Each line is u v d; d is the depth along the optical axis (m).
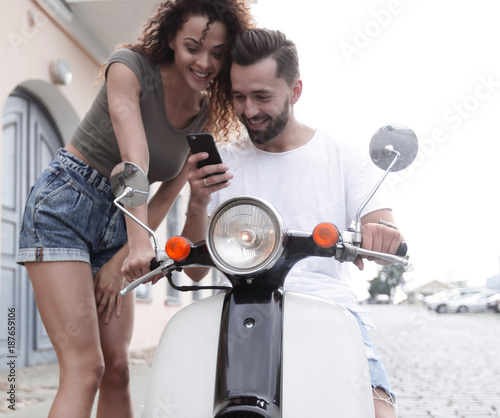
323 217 2.02
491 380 6.57
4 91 5.50
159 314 10.66
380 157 1.61
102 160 2.27
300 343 1.43
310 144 2.09
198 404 1.41
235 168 2.14
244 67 1.89
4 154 5.98
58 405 1.98
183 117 2.38
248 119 1.95
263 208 1.45
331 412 1.37
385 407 1.75
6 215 5.96
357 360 1.45
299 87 2.03
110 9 6.39
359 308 1.94
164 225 10.24
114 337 2.27
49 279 2.10
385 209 2.02
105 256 2.34
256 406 1.29
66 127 7.04
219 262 1.46
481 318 26.19
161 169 2.41
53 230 2.13
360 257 1.59
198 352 1.48
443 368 7.66
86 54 7.19
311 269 1.95
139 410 3.97
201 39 2.13
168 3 2.17
